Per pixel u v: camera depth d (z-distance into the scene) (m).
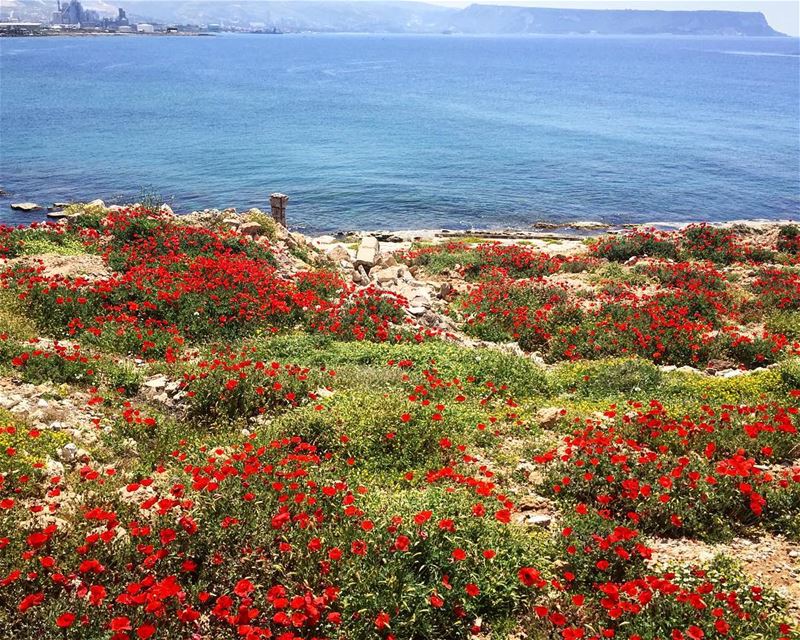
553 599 6.37
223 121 81.81
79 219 22.47
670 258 27.45
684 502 7.81
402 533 6.53
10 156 56.06
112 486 7.76
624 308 19.00
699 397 12.21
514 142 74.50
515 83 149.38
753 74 197.38
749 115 101.69
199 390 10.91
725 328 18.05
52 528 6.21
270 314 16.33
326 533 6.78
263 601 6.02
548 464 9.05
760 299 20.84
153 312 15.54
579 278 24.23
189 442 9.62
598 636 5.79
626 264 26.47
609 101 116.81
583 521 7.48
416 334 16.41
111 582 6.19
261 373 11.53
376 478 8.55
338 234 39.03
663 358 16.50
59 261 17.86
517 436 10.41
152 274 16.95
